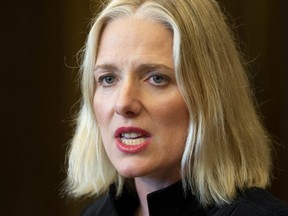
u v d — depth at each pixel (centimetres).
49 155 1151
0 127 1142
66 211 1126
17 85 1152
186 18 409
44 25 1156
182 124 412
